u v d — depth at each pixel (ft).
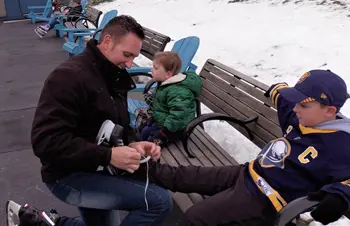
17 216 7.82
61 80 6.21
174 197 8.46
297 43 20.86
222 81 11.55
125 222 6.99
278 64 19.12
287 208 6.08
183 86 10.23
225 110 11.03
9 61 24.71
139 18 33.24
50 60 24.70
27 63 24.13
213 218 7.04
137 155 6.32
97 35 22.35
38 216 7.54
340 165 6.46
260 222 6.91
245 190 7.13
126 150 6.29
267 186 6.93
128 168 6.31
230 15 28.45
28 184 11.04
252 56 20.48
